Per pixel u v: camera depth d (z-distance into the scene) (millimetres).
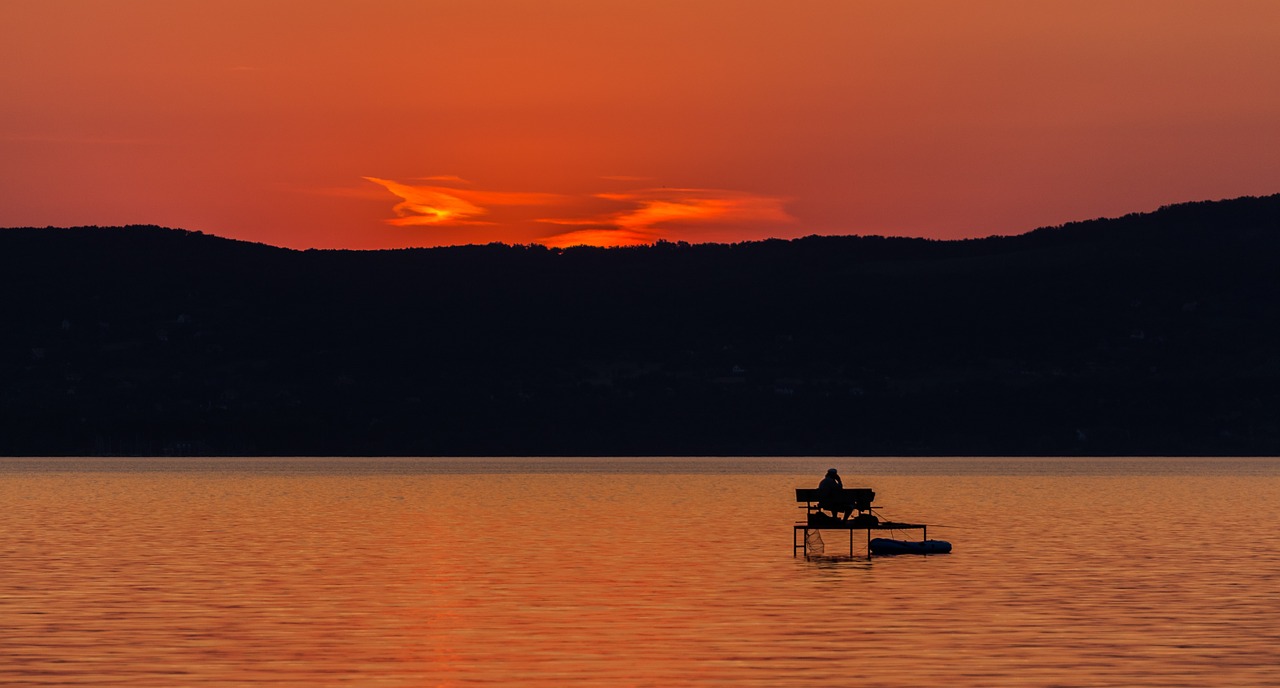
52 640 58781
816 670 53156
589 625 62625
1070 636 59562
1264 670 53000
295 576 79625
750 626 62219
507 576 79750
